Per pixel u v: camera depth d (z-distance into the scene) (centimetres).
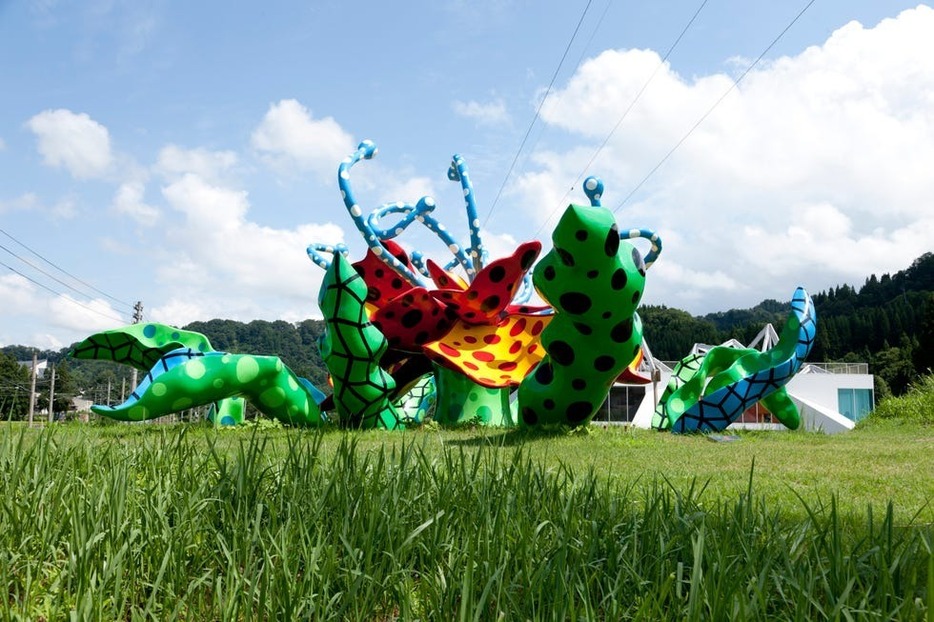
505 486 360
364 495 333
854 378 3359
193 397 1142
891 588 263
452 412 1648
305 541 303
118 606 285
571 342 1095
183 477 374
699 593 240
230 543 321
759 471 746
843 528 408
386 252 1530
